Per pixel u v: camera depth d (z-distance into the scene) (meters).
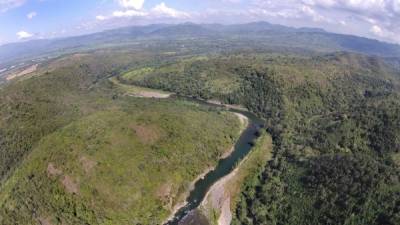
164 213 136.00
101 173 135.62
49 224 120.00
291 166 161.62
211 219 132.88
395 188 124.25
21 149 162.75
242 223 136.75
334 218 121.50
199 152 170.50
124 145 153.12
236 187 155.38
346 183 132.75
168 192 144.38
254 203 143.12
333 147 172.75
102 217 125.38
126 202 132.25
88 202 126.38
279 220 132.25
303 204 133.38
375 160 149.50
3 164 160.12
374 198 121.62
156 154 155.50
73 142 146.50
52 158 137.75
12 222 121.88
